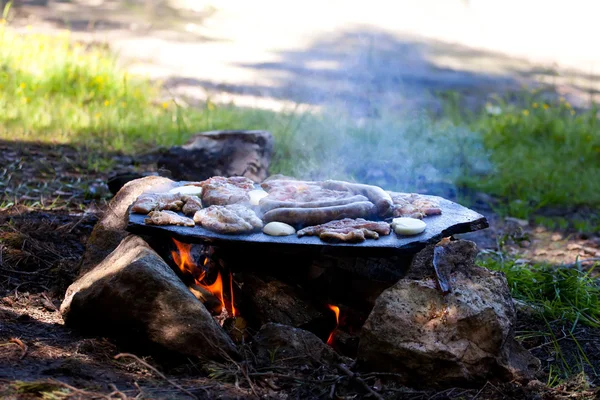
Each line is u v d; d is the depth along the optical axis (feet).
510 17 69.10
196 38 50.75
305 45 51.65
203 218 13.76
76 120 29.48
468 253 14.05
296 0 67.72
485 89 44.19
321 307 14.49
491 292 13.46
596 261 21.18
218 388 11.98
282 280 14.62
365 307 14.48
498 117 36.50
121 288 13.01
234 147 23.56
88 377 11.82
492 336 12.88
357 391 12.41
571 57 56.75
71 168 24.80
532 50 57.93
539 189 28.66
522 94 42.86
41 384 10.98
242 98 37.22
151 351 12.92
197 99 36.32
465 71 48.57
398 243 13.21
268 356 13.14
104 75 33.73
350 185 15.12
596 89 46.83
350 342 14.21
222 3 64.08
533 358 13.66
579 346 15.16
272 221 13.82
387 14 65.72
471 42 58.75
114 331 13.24
